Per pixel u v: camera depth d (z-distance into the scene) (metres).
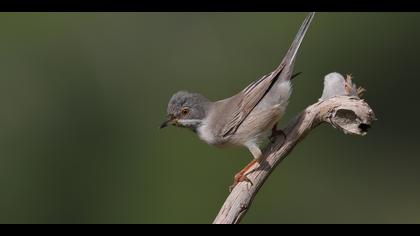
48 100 16.33
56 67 16.61
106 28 17.11
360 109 7.46
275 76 8.55
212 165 15.12
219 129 8.80
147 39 17.09
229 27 17.14
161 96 16.56
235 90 16.55
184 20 17.27
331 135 16.56
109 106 16.47
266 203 15.16
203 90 16.59
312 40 17.34
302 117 7.83
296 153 16.27
